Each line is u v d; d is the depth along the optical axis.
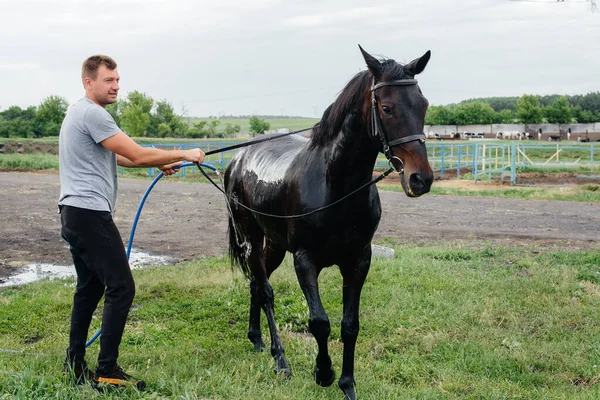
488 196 17.22
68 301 6.20
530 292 6.30
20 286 7.02
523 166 25.58
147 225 11.85
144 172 26.36
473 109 80.94
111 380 3.65
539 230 11.17
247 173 4.85
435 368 4.39
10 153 34.94
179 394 3.58
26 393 3.50
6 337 5.05
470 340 4.96
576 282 6.71
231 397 3.66
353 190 3.63
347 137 3.59
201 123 75.44
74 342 3.84
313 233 3.75
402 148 3.25
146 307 6.06
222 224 12.08
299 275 3.82
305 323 5.63
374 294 6.37
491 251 8.52
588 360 4.52
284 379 4.17
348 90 3.65
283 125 141.62
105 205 3.65
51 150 36.88
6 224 11.76
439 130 77.81
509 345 4.83
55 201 15.68
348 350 3.84
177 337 5.15
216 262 8.18
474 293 6.28
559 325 5.29
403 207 14.55
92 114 3.59
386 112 3.29
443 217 12.89
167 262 8.54
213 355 4.61
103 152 3.69
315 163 3.82
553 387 4.08
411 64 3.39
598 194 17.05
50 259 8.79
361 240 3.77
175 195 17.23
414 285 6.77
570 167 26.62
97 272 3.65
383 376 4.27
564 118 80.56
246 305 6.12
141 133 67.25
